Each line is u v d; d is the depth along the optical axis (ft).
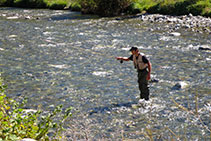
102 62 50.24
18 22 100.01
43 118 17.28
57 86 38.50
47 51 58.65
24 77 42.34
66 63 49.88
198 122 26.81
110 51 58.18
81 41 67.87
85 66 47.88
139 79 32.60
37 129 16.97
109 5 110.32
